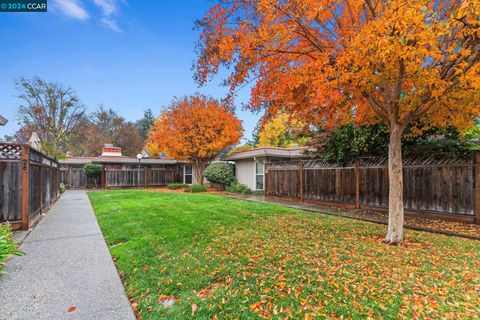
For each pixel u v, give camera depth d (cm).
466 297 285
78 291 307
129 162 2094
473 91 402
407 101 459
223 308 262
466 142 736
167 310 263
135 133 3550
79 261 402
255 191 1559
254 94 565
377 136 813
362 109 581
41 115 2069
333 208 945
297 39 516
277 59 527
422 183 747
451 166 689
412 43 379
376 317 246
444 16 414
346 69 424
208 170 1747
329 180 1030
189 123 1702
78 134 2950
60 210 877
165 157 2352
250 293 291
